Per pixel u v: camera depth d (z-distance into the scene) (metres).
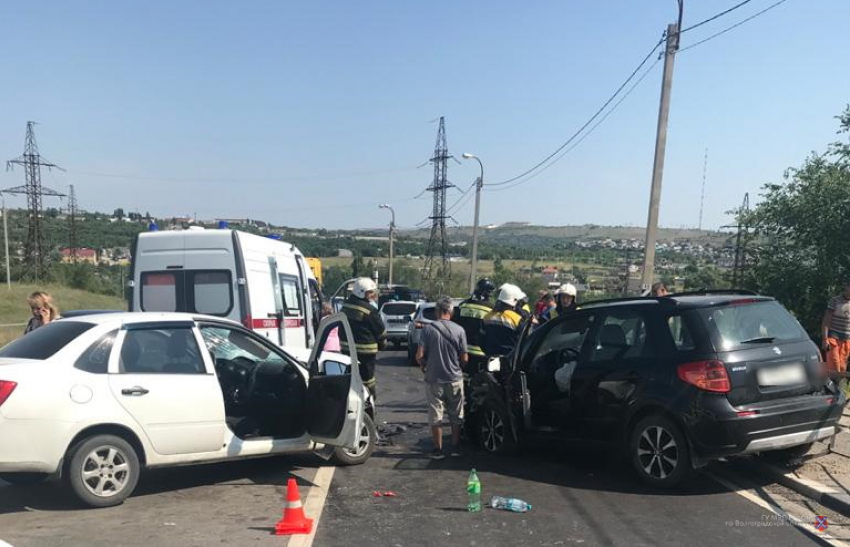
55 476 5.55
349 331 6.85
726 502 5.92
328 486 6.56
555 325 7.54
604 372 6.73
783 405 6.01
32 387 5.42
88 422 5.58
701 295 7.01
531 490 6.38
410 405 11.75
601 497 6.12
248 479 6.80
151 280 10.34
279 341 11.26
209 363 6.39
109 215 91.94
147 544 4.91
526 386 7.51
